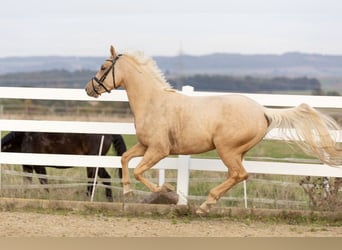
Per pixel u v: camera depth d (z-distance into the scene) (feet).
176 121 33.99
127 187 35.17
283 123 33.86
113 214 35.37
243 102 33.83
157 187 34.37
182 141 34.01
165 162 37.65
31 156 38.55
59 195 38.37
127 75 35.14
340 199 36.09
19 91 38.11
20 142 42.06
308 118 33.76
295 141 34.14
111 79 35.40
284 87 409.90
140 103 34.81
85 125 38.34
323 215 34.96
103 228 32.12
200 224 33.47
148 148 34.53
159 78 35.17
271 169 36.91
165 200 36.29
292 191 38.75
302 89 406.00
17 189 38.81
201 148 34.12
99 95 36.09
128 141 69.62
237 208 35.37
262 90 414.00
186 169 37.27
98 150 40.81
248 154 55.83
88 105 120.37
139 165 34.42
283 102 36.81
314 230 32.58
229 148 33.65
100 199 38.91
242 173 33.91
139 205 35.68
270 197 38.55
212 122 33.58
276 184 39.55
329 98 36.55
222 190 34.22
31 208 36.19
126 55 35.40
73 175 47.55
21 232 30.78
